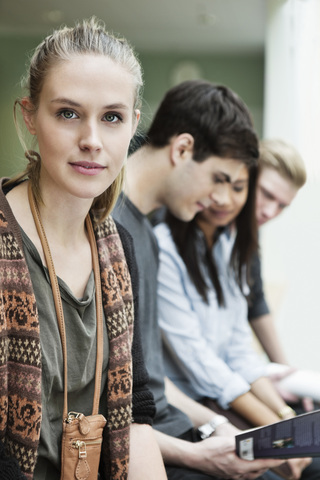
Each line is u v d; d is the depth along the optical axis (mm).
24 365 1070
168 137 1732
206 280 1964
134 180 1735
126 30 9781
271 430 1392
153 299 1739
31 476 1090
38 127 1081
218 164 1729
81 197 1088
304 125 5035
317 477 1808
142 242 1707
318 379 2170
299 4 4977
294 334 4484
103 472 1288
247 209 1999
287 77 5188
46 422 1137
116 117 1081
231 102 1758
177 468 1594
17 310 1070
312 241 4902
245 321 2111
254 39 10047
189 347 1880
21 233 1115
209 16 8805
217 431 1715
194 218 1923
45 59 1062
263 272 4941
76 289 1185
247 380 2037
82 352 1165
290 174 2303
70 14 8953
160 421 1657
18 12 9000
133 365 1328
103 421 1185
